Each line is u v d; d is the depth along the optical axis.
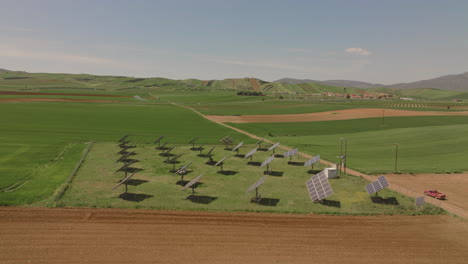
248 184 48.81
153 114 148.62
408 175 55.25
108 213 34.88
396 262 26.31
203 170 56.97
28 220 32.16
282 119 138.62
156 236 29.78
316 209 38.22
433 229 32.97
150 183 47.88
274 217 35.31
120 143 79.12
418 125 113.94
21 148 66.69
